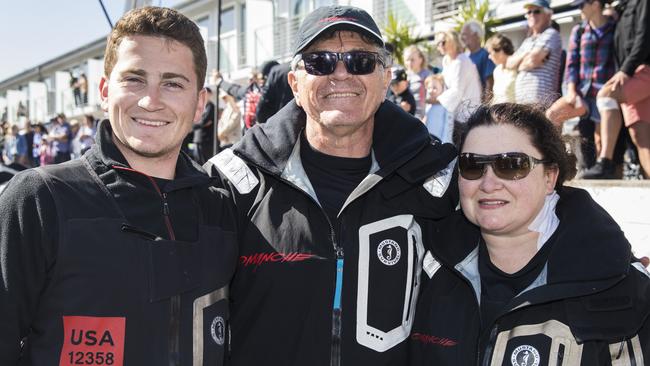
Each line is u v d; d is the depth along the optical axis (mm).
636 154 4805
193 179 1898
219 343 1854
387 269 2152
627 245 1782
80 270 1634
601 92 4199
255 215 2174
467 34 6414
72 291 1623
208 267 1867
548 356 1759
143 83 1776
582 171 4387
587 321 1744
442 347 1988
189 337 1756
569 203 1957
